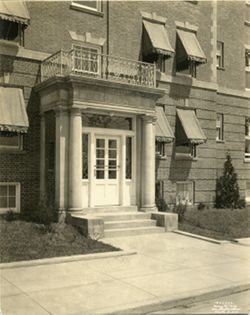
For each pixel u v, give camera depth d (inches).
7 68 529.0
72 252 385.7
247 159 800.9
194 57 673.0
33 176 550.3
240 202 722.2
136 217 529.0
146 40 634.2
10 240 403.2
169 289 288.8
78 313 241.3
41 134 546.9
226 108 775.1
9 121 496.1
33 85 547.5
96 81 503.2
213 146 730.2
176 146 699.4
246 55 834.8
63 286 292.2
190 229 538.0
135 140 571.2
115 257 382.9
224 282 307.6
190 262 368.2
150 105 560.4
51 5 562.9
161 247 430.6
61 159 496.7
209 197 719.7
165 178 666.8
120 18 619.5
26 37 543.8
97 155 550.6
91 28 593.6
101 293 278.5
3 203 534.0
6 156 534.0
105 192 553.3
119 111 534.3
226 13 789.2
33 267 341.1
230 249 429.4
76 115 497.4
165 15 673.0
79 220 467.2
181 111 687.1
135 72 612.7
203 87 716.0
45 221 477.7
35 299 264.2
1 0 500.7
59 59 526.6
